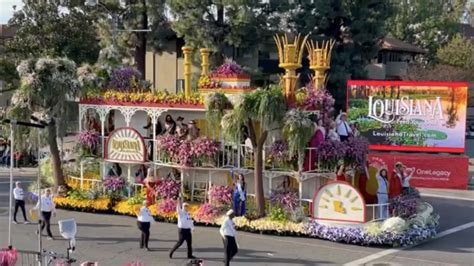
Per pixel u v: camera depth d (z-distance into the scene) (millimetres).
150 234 19047
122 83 24500
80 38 40156
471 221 22062
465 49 59812
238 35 40688
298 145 18531
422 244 18531
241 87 21047
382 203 19359
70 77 22328
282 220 19047
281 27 43500
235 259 16453
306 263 16156
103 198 22062
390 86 31250
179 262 16125
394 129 31328
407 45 62000
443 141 30750
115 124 24328
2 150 33188
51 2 40406
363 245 18078
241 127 18812
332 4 44344
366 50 46344
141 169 22469
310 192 19969
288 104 19172
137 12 43094
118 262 16031
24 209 20453
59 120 22438
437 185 30016
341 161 19344
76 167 23797
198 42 40375
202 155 20281
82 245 17719
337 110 44406
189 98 21047
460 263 16406
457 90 30359
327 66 20562
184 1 39750
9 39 42875
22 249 17047
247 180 20797
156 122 21859
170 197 20859
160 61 49656
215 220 19797
